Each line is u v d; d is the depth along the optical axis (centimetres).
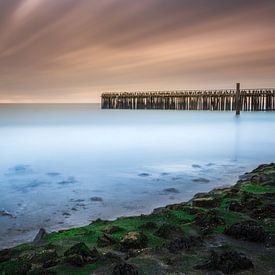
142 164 1773
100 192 1164
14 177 1438
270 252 502
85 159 1930
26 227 808
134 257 479
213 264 450
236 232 557
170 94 6919
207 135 3216
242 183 1023
